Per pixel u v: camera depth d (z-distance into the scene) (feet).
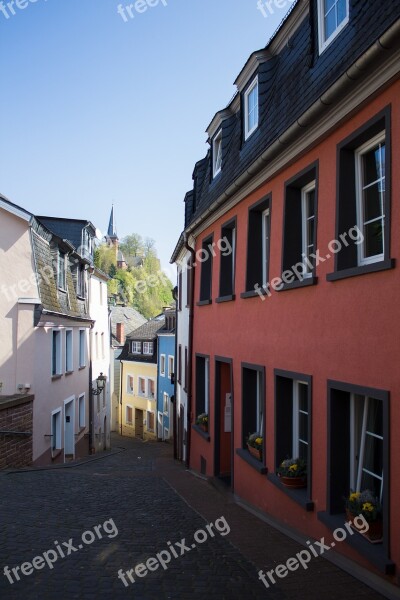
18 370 53.78
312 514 24.07
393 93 19.11
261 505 30.68
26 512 28.40
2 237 54.75
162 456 82.38
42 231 58.70
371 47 18.39
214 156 47.62
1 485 37.55
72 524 26.04
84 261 77.82
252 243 34.53
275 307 29.53
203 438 47.67
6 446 47.16
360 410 22.35
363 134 21.25
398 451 17.98
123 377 147.95
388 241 18.94
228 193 35.99
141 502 33.22
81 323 76.79
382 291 19.34
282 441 28.94
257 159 29.43
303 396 28.27
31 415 53.16
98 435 93.50
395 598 17.25
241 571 19.76
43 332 57.16
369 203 22.30
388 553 18.19
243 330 35.29
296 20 30.99
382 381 19.19
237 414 36.40
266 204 32.83
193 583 18.28
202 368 50.60
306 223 28.32
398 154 18.66
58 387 63.41
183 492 37.99
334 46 24.50
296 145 25.96
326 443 23.04
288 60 31.42
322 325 23.84
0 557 20.51
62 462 64.39
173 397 78.48
